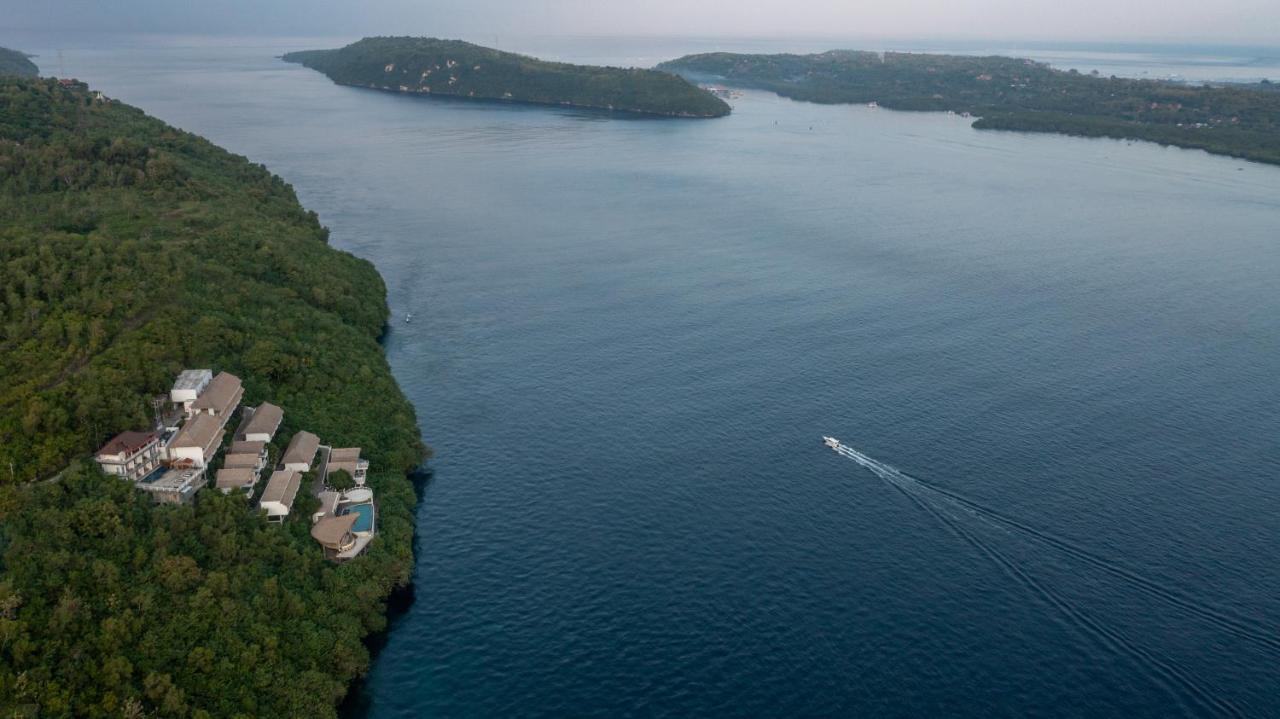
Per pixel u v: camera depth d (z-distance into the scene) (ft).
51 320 467.11
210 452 409.49
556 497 456.04
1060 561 408.87
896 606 380.78
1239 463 488.02
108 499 354.74
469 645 359.46
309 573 374.02
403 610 377.91
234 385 456.45
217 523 371.15
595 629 367.66
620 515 442.09
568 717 326.65
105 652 307.58
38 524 339.16
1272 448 504.43
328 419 485.97
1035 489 462.19
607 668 347.97
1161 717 325.83
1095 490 461.37
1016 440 510.58
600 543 420.77
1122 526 432.25
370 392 526.98
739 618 374.22
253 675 322.34
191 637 324.60
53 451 379.55
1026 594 387.75
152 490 381.81
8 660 293.84
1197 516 439.63
